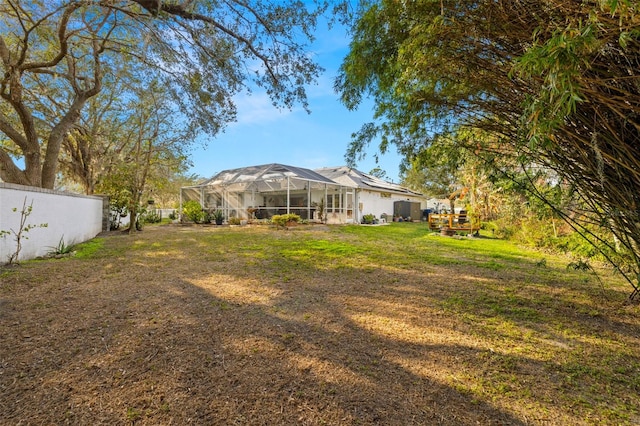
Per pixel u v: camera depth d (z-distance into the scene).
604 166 2.46
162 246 7.52
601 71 1.65
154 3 4.78
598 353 2.25
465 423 1.49
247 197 18.91
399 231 12.27
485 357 2.17
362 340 2.42
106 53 7.34
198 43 5.66
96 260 5.54
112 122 12.33
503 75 2.29
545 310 3.17
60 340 2.29
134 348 2.19
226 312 2.98
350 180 17.31
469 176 12.38
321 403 1.64
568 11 1.52
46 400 1.59
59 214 6.49
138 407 1.56
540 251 7.27
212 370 1.94
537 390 1.78
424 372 1.96
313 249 7.09
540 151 2.79
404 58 2.59
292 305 3.23
